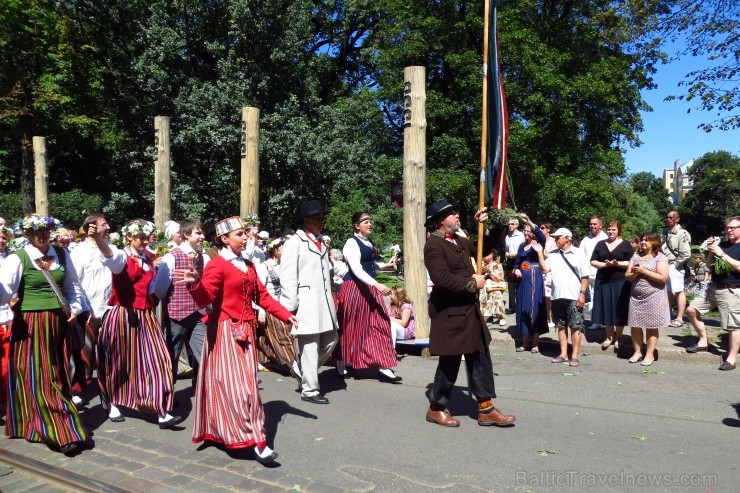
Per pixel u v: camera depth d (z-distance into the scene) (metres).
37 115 23.11
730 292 6.89
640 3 14.50
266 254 8.27
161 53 18.97
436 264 4.71
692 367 7.14
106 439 4.77
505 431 4.89
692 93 13.59
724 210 65.44
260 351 7.12
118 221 20.91
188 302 5.74
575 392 6.09
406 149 7.74
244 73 19.06
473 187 20.56
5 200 23.67
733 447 4.50
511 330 9.38
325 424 5.10
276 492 3.73
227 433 4.21
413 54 21.20
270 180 19.84
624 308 7.63
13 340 4.60
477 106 20.98
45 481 4.02
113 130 24.28
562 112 19.83
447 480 3.92
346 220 20.30
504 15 19.78
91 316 6.17
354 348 6.45
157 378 5.02
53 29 21.91
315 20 25.08
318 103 21.58
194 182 19.80
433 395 5.09
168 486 3.85
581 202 21.09
